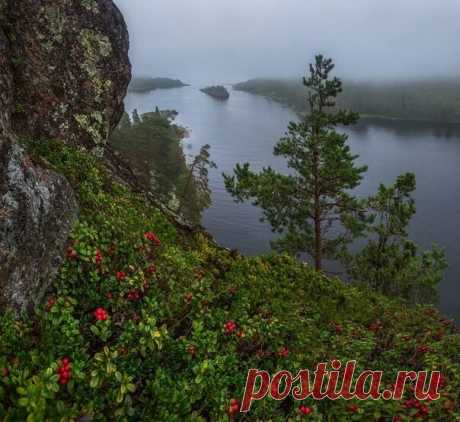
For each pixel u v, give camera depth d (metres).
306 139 21.38
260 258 12.57
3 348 5.05
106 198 9.19
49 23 10.36
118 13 12.02
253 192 21.66
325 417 6.62
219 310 7.95
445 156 172.12
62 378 4.62
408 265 21.89
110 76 11.56
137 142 63.44
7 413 4.18
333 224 71.50
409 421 6.47
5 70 9.09
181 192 64.62
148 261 7.96
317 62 22.20
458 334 11.23
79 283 6.80
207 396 5.75
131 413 4.91
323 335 8.91
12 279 5.59
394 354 8.76
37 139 9.72
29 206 6.03
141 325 5.89
